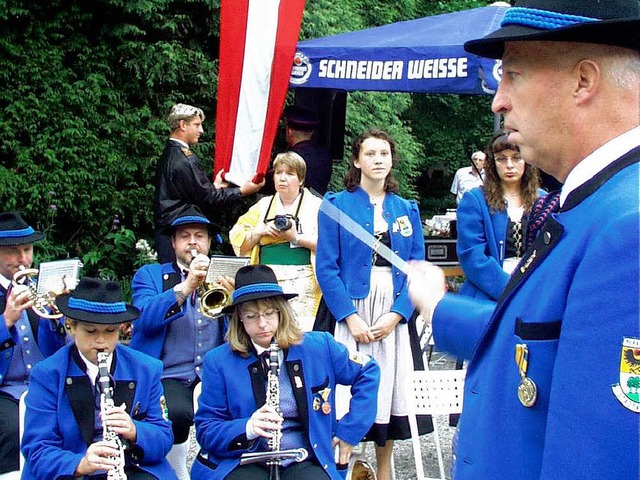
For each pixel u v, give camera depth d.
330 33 10.78
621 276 1.16
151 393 3.35
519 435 1.32
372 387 3.63
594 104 1.31
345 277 4.16
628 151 1.29
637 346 1.13
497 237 4.14
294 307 4.62
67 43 9.23
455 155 17.20
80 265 3.84
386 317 4.09
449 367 6.34
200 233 4.22
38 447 3.12
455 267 6.39
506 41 1.35
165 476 3.28
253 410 3.38
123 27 9.38
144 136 9.52
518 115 1.38
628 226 1.17
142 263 8.98
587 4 1.32
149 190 9.58
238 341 3.44
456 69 5.54
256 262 4.71
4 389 3.77
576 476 1.16
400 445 5.26
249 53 6.36
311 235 4.73
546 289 1.31
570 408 1.18
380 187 4.21
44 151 8.87
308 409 3.39
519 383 1.33
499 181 4.18
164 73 9.66
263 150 6.37
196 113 6.12
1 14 8.70
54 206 8.77
